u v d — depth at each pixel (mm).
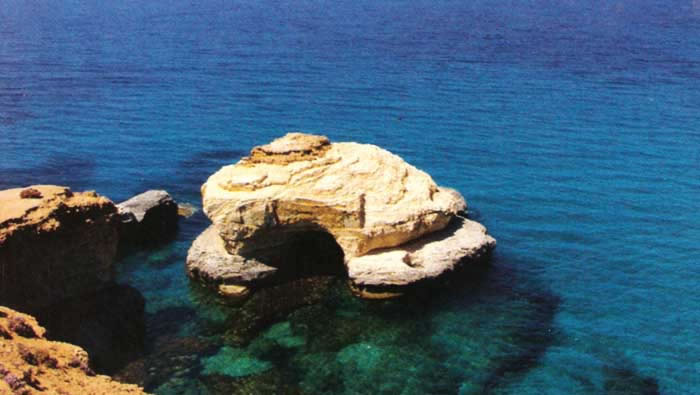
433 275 39156
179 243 46688
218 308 38344
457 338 35531
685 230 48562
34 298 31656
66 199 34000
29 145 68312
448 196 44219
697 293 40312
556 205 53312
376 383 31750
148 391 30766
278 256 41344
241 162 43344
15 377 21109
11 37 141375
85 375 25188
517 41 137250
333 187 40094
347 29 157375
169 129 74562
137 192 56531
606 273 42688
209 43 133625
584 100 85500
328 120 77375
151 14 194000
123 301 35625
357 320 36969
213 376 32094
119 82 96625
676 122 75125
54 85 94250
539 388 31641
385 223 39781
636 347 35031
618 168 61031
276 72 103688
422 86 94188
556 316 37812
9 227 30438
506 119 77125
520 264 43750
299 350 34344
